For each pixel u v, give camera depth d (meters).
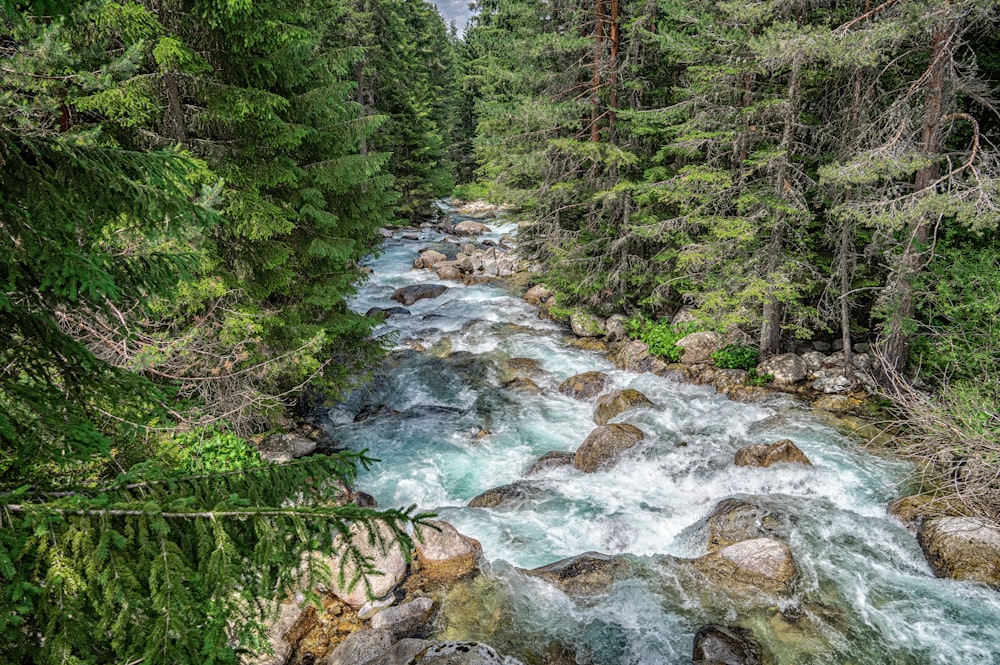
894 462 10.58
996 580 7.45
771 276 13.00
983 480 8.96
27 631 2.28
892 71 12.38
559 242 18.59
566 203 18.75
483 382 15.40
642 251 19.17
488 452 12.15
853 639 6.84
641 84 15.50
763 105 12.23
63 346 2.85
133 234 4.80
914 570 7.98
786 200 12.74
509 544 8.98
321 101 9.91
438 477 11.14
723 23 12.77
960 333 11.36
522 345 17.88
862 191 12.46
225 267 9.46
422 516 2.82
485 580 7.92
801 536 8.71
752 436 12.01
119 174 2.92
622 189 15.07
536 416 13.71
